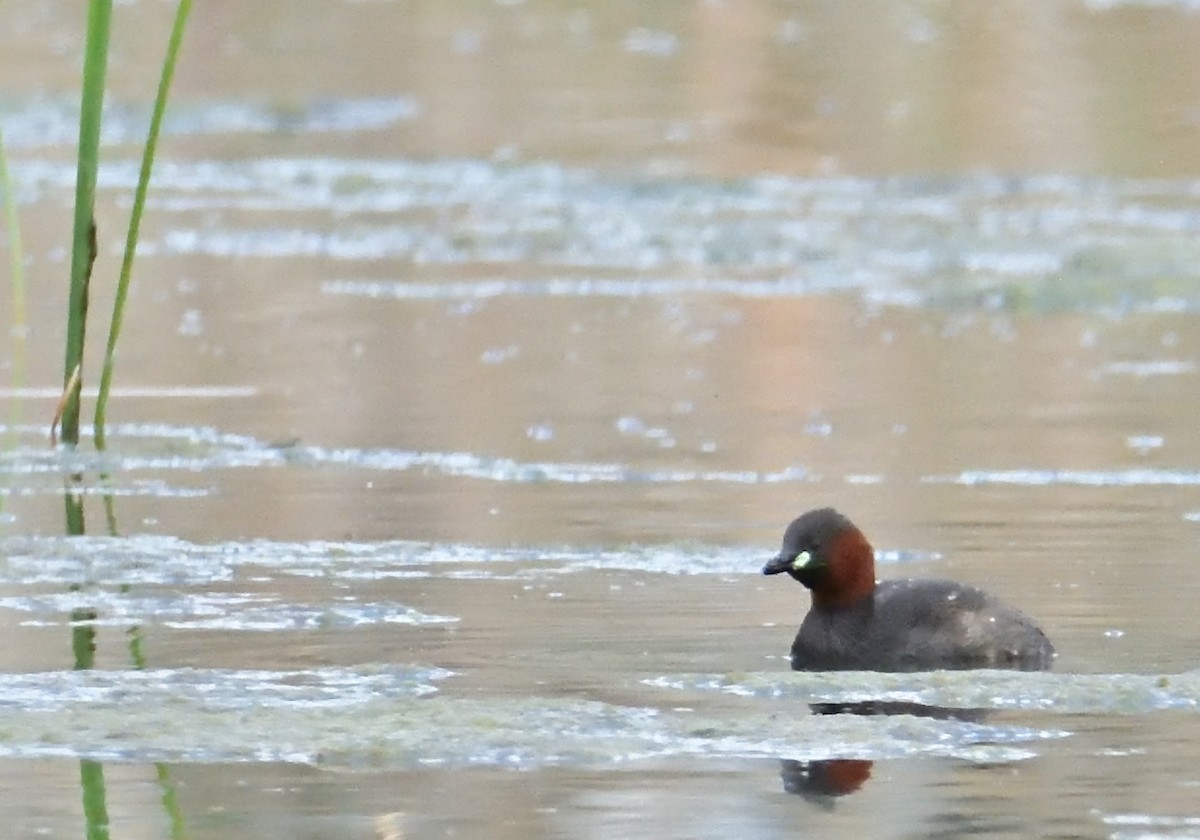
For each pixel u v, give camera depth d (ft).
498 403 63.16
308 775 32.22
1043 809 30.45
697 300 79.25
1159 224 89.86
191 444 57.67
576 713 34.96
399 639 39.75
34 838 29.48
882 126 108.17
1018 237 88.17
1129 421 60.13
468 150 105.50
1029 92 113.19
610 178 98.84
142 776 32.22
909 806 30.63
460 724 34.45
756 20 131.95
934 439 58.18
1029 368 68.03
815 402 63.36
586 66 122.83
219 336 72.95
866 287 81.25
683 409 62.44
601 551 46.88
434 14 138.72
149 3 139.03
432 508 50.93
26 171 102.47
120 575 44.91
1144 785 31.50
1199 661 38.01
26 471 54.80
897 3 134.10
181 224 92.79
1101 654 38.52
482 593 43.32
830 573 39.47
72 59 123.95
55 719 34.86
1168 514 49.39
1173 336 73.00
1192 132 105.60
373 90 118.21
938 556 45.73
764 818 30.17
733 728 34.35
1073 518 49.16
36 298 78.84
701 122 109.81
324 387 65.26
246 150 107.45
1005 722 34.91
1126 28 126.62
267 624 40.93
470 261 86.69
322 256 87.40
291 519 49.80
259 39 131.34
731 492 52.42
